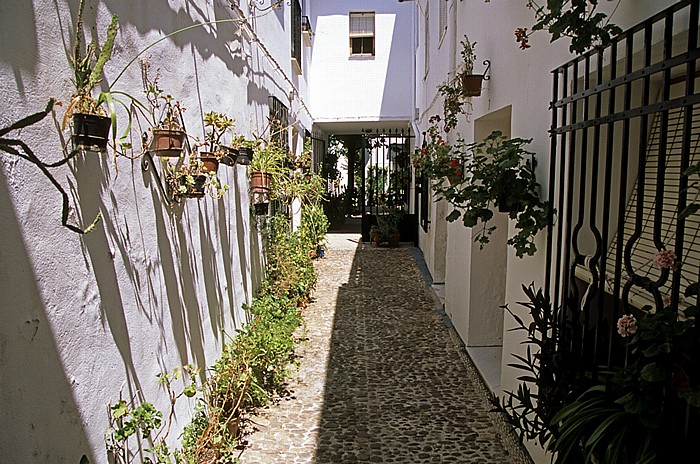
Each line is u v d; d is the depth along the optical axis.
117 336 2.28
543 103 3.06
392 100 12.99
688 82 1.63
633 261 2.51
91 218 2.07
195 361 3.37
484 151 4.95
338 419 3.92
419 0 10.93
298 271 6.72
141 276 2.55
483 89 4.63
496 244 5.13
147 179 2.65
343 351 5.40
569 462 2.19
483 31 4.66
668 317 1.63
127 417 2.35
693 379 1.55
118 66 2.32
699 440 1.67
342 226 16.42
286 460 3.35
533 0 3.20
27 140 1.67
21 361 1.62
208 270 3.69
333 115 13.05
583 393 2.07
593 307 2.76
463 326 5.51
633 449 1.78
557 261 2.70
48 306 1.77
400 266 10.02
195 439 3.06
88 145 1.88
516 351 3.54
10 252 1.58
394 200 13.47
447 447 3.51
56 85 1.83
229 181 4.29
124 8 2.39
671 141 2.39
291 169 6.73
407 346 5.55
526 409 2.64
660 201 1.78
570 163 2.56
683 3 1.64
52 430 1.78
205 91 3.65
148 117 2.67
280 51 7.26
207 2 3.70
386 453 3.44
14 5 1.61
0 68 1.54
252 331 4.28
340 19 12.84
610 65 2.32
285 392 4.39
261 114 5.71
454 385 4.54
